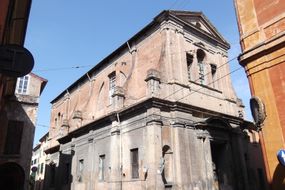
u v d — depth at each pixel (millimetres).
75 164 25344
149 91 18188
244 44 11469
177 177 16828
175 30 21016
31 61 7316
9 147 21156
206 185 17812
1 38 9242
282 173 9289
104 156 21656
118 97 21062
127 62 23703
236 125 22266
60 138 29141
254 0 11547
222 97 22781
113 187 18672
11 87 20234
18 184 20703
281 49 10102
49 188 30203
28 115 22625
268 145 9891
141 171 17125
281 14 10438
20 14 13320
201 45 22938
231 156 20781
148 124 17281
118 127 20156
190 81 20422
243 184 20312
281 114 9711
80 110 29797
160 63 19547
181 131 18016
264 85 10383
